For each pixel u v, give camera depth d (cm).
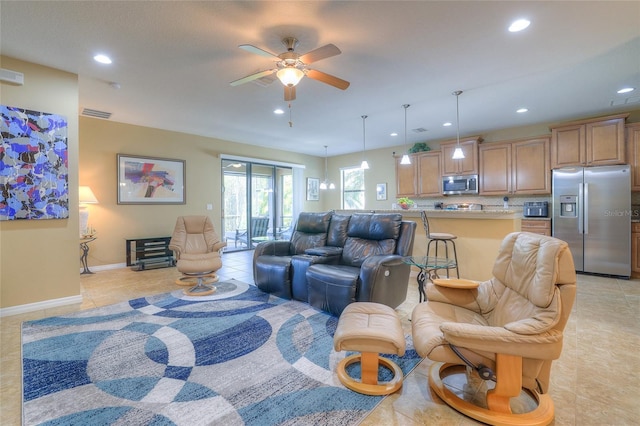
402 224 320
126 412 156
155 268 507
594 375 191
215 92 375
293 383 182
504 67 310
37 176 304
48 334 248
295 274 331
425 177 646
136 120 499
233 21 232
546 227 494
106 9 215
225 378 187
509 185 541
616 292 366
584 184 455
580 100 411
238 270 504
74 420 150
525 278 170
